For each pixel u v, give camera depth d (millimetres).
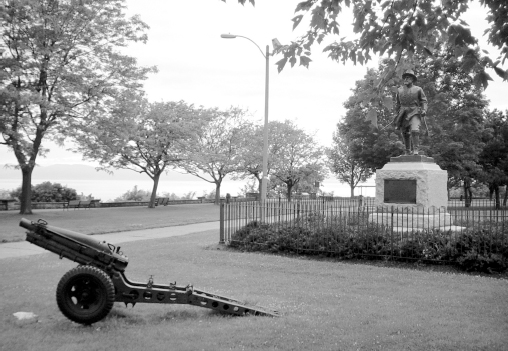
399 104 15977
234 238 15273
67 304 6289
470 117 35562
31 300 7766
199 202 53812
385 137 36469
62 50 28344
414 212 14648
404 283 9672
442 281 9836
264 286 9336
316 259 13062
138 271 11023
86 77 28797
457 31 5895
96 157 34375
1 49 26328
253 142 49812
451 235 12266
